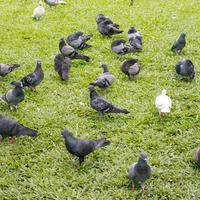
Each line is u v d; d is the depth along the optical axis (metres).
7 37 13.53
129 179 7.37
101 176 7.57
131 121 9.16
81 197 7.13
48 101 9.88
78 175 7.60
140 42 12.50
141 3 17.50
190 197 7.20
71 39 12.54
